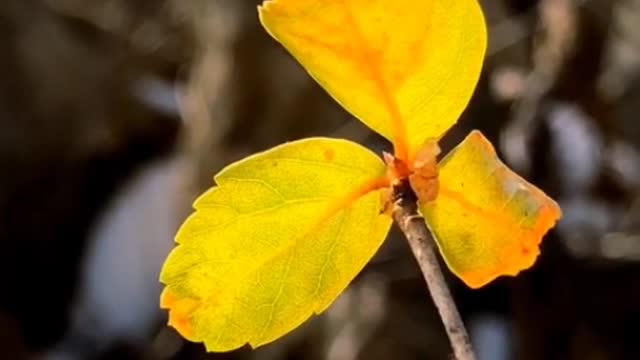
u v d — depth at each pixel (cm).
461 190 25
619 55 124
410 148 25
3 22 149
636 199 112
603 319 106
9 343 139
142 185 143
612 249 107
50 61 149
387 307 103
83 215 144
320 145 25
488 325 111
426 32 24
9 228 144
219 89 106
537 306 104
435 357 102
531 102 100
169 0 147
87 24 152
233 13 107
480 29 24
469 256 25
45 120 146
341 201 25
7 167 144
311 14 24
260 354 106
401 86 24
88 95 148
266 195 25
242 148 106
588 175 109
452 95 24
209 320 25
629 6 119
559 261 103
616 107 122
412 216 25
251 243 25
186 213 112
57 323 141
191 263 25
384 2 24
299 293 25
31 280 143
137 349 131
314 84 105
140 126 147
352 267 25
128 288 135
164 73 150
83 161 146
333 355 103
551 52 99
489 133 101
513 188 25
